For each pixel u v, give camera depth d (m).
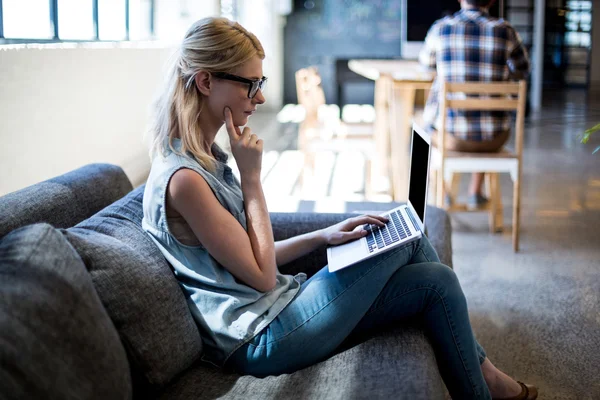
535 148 7.37
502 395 2.04
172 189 1.61
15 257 1.19
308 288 1.72
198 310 1.67
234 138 1.71
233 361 1.66
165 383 1.50
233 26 1.70
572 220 4.61
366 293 1.69
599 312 3.05
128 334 1.43
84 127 3.13
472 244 4.09
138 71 4.12
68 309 1.17
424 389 1.40
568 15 13.67
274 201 3.11
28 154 2.50
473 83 3.97
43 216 1.73
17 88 2.41
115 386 1.21
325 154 7.34
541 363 2.58
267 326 1.66
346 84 11.41
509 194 5.32
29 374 1.03
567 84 13.90
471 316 3.02
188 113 1.67
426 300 1.74
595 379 2.45
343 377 1.51
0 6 2.53
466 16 4.37
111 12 4.04
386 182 5.66
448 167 4.06
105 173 2.14
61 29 3.18
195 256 1.66
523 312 3.06
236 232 1.62
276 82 10.88
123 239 1.61
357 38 11.26
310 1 11.18
